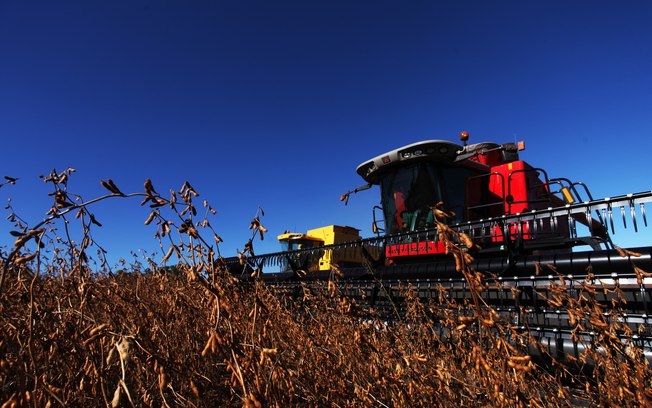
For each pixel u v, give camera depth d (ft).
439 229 3.73
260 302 4.25
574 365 8.90
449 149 25.59
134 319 5.66
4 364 3.39
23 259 3.48
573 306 6.08
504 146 30.55
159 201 3.90
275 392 3.93
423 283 15.05
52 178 4.71
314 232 55.77
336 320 7.36
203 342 5.37
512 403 4.79
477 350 4.90
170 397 5.11
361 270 20.90
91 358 4.36
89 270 5.43
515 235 18.54
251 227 4.28
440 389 5.71
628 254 5.64
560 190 23.85
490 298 13.51
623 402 5.38
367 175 29.32
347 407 5.38
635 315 9.29
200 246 4.65
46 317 4.62
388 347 6.84
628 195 11.51
